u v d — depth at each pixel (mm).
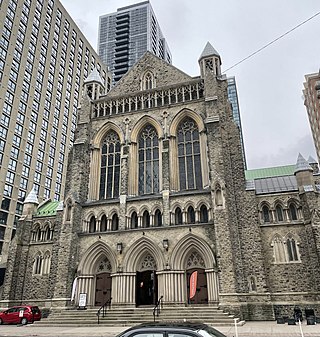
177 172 40406
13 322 35250
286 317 29750
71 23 121625
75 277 37406
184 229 35688
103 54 186750
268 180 43594
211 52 44969
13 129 84938
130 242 36906
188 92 43500
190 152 41188
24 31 95562
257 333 22031
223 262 32125
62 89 109875
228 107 42531
